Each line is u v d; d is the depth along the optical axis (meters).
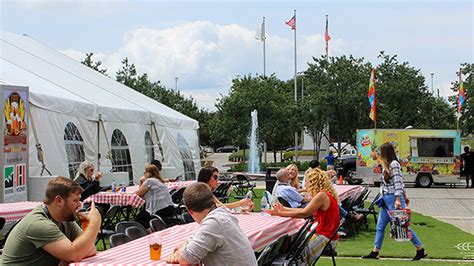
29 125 13.97
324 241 8.25
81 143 16.61
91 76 24.05
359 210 14.20
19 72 16.97
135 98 23.88
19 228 5.12
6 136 11.88
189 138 26.12
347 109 41.62
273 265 6.90
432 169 30.41
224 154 81.62
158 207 11.99
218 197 16.81
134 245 6.13
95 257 5.38
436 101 44.81
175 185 16.94
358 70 42.41
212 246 5.05
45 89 15.68
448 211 19.39
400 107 42.03
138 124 20.77
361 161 30.39
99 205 11.95
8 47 20.69
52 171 14.61
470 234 13.72
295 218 8.30
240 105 47.72
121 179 17.80
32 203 10.79
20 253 5.06
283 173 11.72
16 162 12.28
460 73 34.88
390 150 10.48
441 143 30.34
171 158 23.11
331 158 32.38
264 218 8.30
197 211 5.25
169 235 6.88
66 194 5.18
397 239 10.26
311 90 43.09
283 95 49.34
